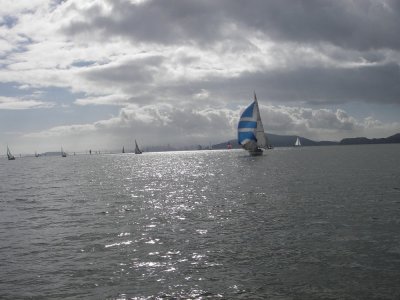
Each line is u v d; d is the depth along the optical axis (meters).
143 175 79.75
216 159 155.12
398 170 65.81
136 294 14.28
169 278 15.77
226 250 19.39
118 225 26.66
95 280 15.84
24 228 27.08
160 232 23.92
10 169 137.12
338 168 75.06
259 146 131.75
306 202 33.38
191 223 26.33
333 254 18.17
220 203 34.94
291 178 57.03
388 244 19.52
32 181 74.12
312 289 14.26
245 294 13.98
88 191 51.03
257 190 43.75
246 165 98.12
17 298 14.28
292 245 19.88
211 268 16.80
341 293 13.85
